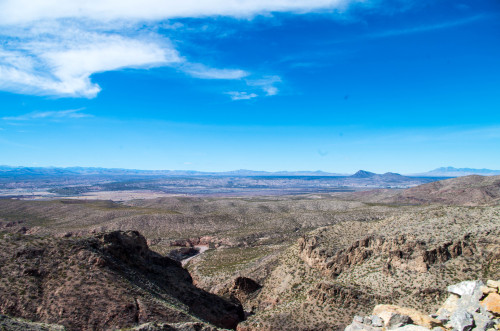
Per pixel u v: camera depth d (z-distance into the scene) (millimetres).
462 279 55156
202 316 58969
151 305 44875
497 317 22938
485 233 61531
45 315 40250
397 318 24891
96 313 41594
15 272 44812
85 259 49781
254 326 59312
